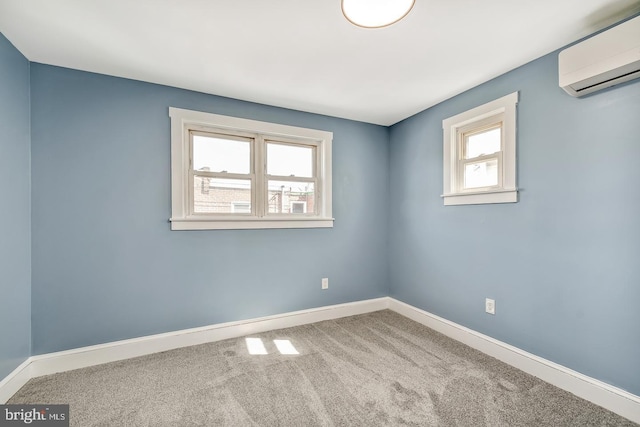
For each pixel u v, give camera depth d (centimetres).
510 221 212
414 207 302
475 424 149
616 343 159
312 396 172
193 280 244
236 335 257
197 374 196
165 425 149
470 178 249
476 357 219
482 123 237
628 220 154
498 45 180
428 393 174
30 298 193
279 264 280
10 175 173
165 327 234
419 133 296
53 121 201
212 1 142
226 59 196
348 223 315
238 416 155
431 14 151
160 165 232
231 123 257
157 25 160
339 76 220
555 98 185
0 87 164
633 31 137
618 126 157
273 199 284
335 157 308
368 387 180
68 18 154
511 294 211
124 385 183
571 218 177
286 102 268
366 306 323
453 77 222
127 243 221
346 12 134
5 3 141
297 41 176
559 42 177
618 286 158
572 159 177
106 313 215
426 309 287
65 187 204
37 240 196
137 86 225
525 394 173
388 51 187
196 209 253
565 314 180
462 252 249
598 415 155
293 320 283
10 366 173
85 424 150
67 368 201
